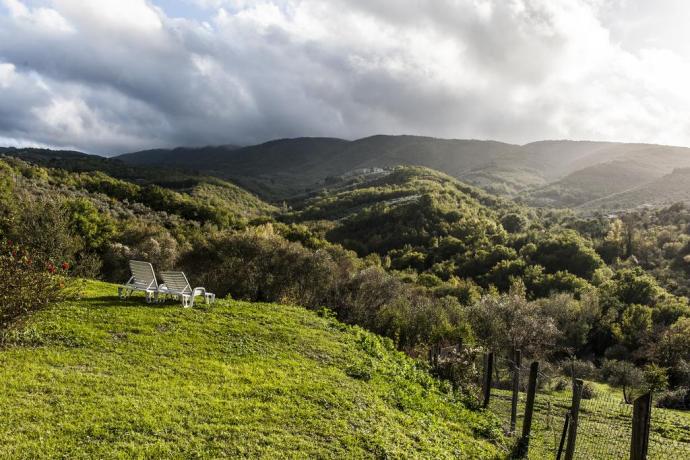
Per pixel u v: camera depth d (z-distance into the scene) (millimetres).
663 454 15523
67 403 7566
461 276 91562
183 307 16203
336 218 160250
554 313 61469
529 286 78250
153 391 8648
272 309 18625
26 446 6113
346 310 42312
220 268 48219
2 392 7527
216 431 7523
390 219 125438
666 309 64875
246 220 103875
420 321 39719
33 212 28094
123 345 11312
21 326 10352
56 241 25953
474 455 9820
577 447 13266
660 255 96250
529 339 41531
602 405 22703
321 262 46156
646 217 126312
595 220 128750
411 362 18047
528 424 11477
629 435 15523
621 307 67500
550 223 144000
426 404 12133
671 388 41438
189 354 11469
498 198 186250
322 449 7676
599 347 65188
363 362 13930
